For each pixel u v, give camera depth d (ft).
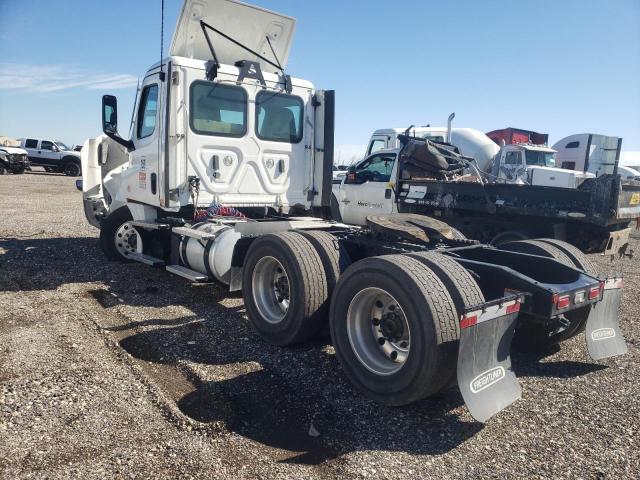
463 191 26.78
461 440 9.96
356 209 33.63
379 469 8.89
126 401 10.83
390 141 47.93
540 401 11.76
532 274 13.71
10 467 8.39
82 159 26.81
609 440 10.07
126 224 24.44
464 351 9.90
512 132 64.44
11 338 14.19
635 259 32.71
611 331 13.60
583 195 22.40
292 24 21.70
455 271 11.10
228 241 17.48
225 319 16.87
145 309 17.58
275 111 21.40
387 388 11.00
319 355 14.05
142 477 8.32
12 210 45.34
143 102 21.13
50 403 10.55
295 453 9.32
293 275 13.78
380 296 11.74
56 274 22.03
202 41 19.93
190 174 19.44
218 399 11.23
